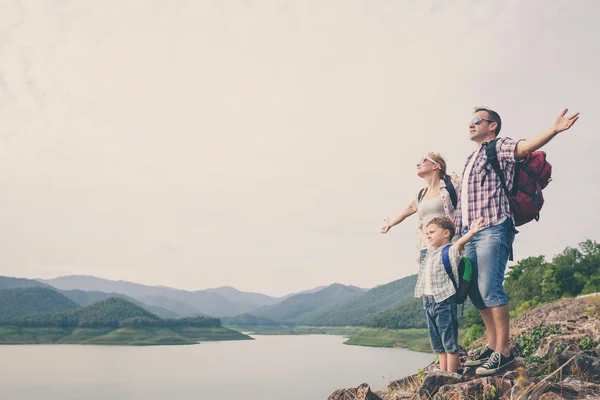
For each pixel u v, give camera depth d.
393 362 144.12
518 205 4.39
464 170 4.76
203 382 134.50
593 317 7.96
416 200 5.41
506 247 4.43
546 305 18.52
